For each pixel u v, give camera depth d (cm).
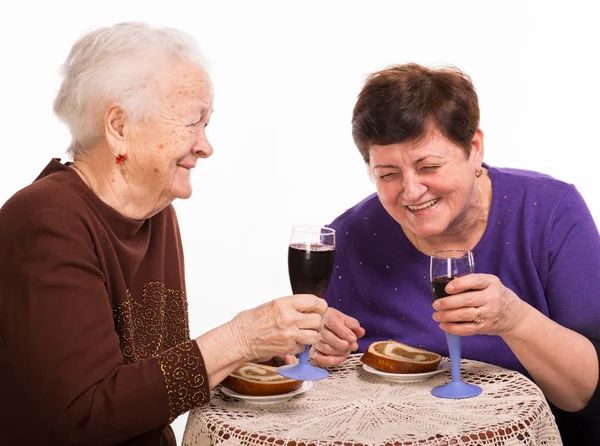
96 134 177
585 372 185
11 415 169
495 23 527
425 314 218
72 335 158
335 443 145
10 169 504
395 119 179
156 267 197
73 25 512
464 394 170
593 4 516
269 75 549
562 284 206
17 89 505
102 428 157
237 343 163
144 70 172
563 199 211
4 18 504
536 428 157
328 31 549
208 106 183
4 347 165
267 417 162
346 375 191
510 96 529
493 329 175
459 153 185
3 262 164
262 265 523
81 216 169
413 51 541
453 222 207
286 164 549
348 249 230
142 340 190
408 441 145
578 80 521
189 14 543
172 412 161
